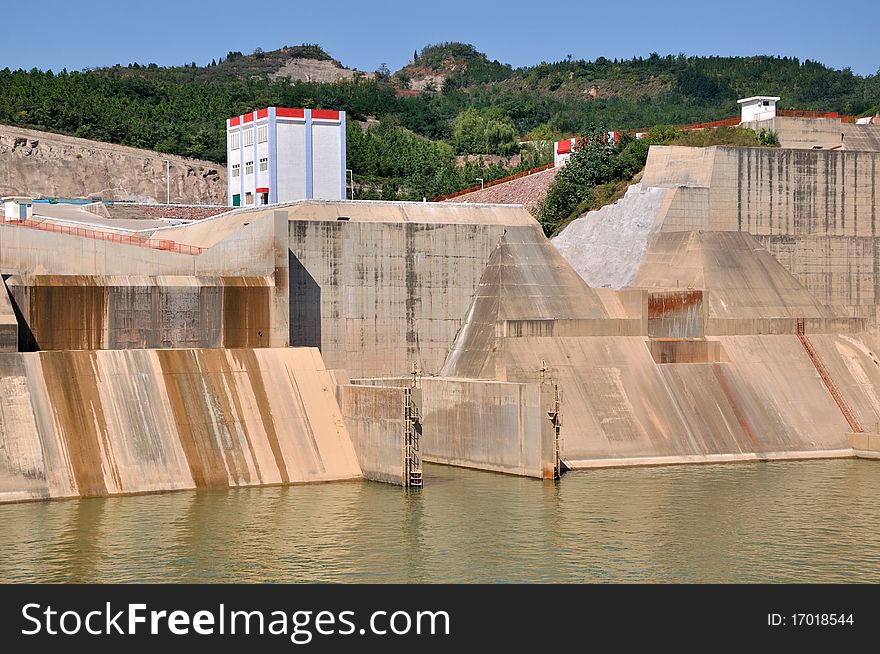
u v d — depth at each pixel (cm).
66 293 8744
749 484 8706
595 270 11738
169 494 8062
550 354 10062
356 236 10281
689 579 6341
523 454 8925
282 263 9456
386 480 8562
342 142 17025
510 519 7538
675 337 10719
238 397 8700
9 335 8225
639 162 13412
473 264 10731
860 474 9162
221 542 6906
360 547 6856
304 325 10069
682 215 11512
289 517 7500
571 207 13575
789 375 10631
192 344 9150
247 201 17488
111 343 8875
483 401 9256
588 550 6856
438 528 7300
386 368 10406
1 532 7000
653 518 7594
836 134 13450
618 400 9850
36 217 11419
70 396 8175
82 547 6731
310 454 8681
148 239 10075
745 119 14512
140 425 8275
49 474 7844
